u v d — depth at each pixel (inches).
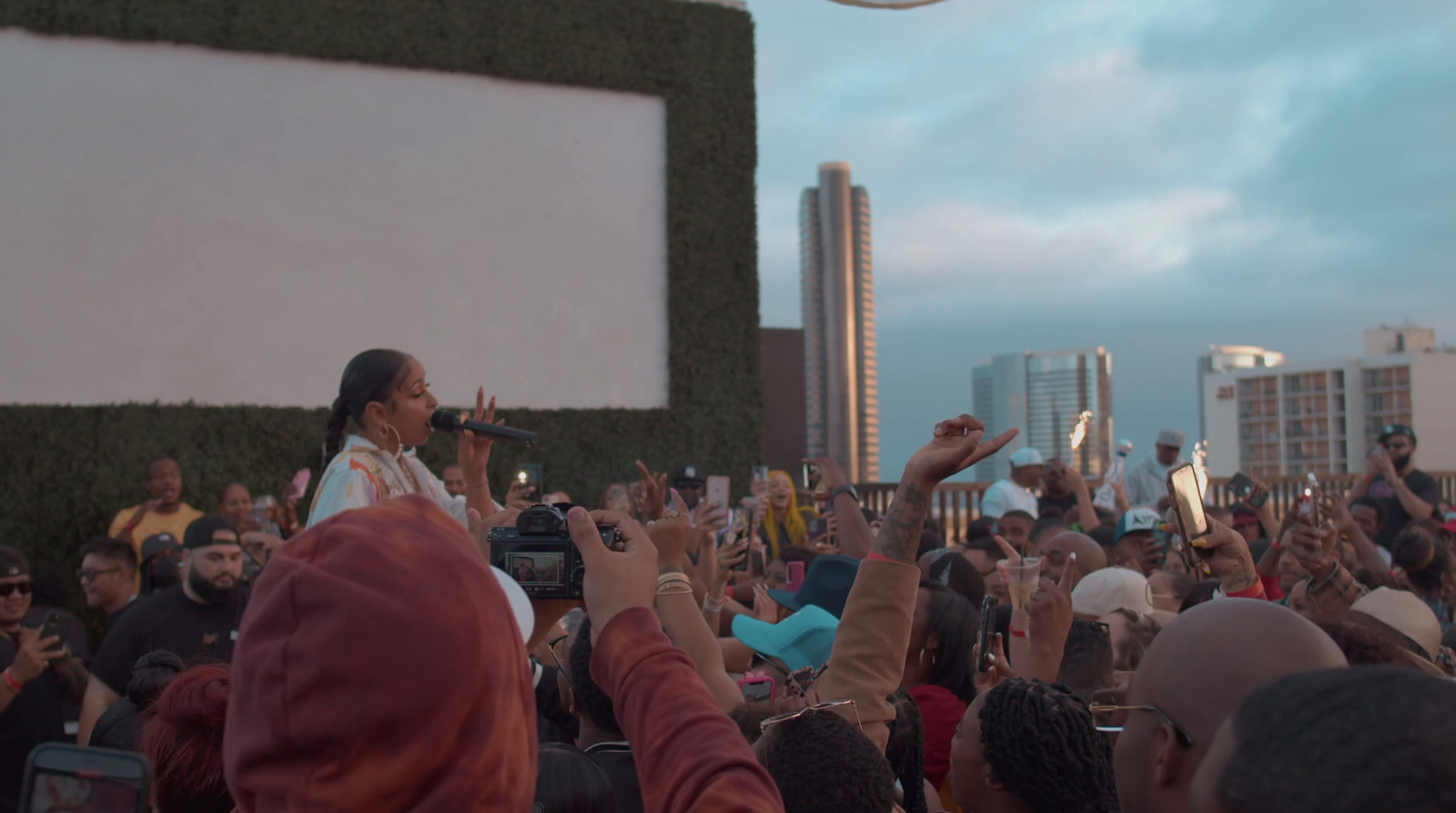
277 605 31.7
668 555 78.9
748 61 451.2
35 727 156.5
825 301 2819.9
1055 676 97.7
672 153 438.0
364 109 400.2
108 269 364.5
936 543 216.7
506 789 32.9
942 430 72.7
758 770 43.4
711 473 431.2
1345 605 118.0
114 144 367.2
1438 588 181.0
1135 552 209.2
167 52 374.3
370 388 121.5
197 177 377.1
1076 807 72.0
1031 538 238.5
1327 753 28.6
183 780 75.3
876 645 71.0
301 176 390.9
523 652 36.5
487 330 413.4
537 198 422.6
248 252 382.0
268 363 382.3
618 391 429.4
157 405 358.0
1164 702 49.0
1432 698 29.1
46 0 356.8
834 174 2847.0
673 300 434.9
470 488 126.0
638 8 435.8
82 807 44.7
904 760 88.1
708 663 77.0
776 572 206.7
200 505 358.9
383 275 400.2
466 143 413.7
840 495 178.7
